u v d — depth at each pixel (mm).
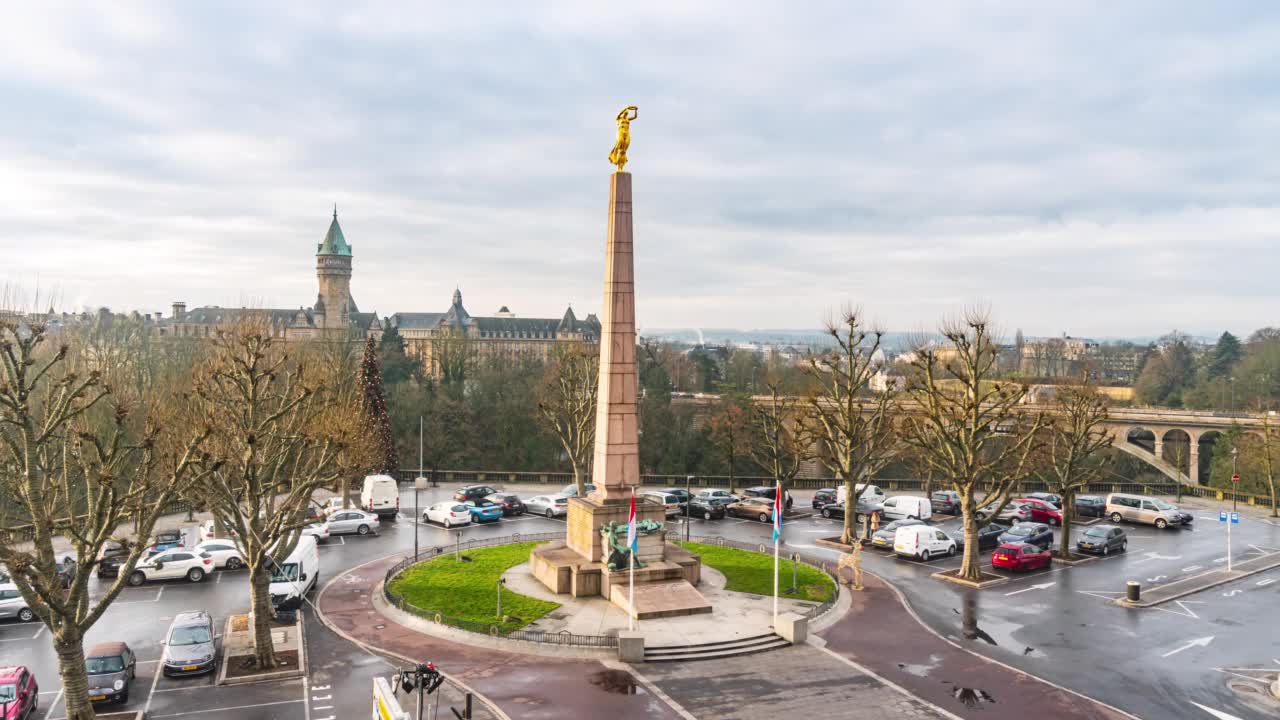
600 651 35062
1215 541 60031
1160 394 171500
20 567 25406
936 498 70562
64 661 26234
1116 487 87688
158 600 43406
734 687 31469
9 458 35281
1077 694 30984
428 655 34906
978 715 29078
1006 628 38812
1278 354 153125
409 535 60094
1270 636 37844
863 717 28859
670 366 161500
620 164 44531
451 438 111438
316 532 57500
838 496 70000
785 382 125750
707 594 43094
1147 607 42406
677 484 90812
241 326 55000
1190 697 30766
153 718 28781
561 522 66188
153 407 45188
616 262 44719
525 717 28609
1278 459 80000
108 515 27375
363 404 81500
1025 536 53562
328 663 34094
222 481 35625
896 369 83875
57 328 88812
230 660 34156
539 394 109688
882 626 38969
